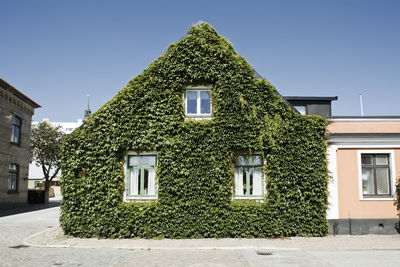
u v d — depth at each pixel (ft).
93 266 29.48
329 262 30.94
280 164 46.14
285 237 44.62
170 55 48.21
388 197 47.75
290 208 45.55
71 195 46.09
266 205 45.39
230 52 48.26
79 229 45.52
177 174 45.73
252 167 47.24
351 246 39.19
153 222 45.27
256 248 38.27
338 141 48.01
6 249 37.70
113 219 45.24
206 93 49.06
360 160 48.08
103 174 46.21
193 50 48.34
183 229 44.83
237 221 44.96
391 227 47.14
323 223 45.60
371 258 32.81
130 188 47.19
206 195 45.42
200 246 39.34
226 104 47.01
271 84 47.78
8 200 88.48
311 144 46.62
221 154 46.03
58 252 36.09
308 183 45.75
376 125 49.34
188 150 46.01
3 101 84.38
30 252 35.99
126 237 45.09
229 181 45.91
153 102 47.24
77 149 46.75
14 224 58.75
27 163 100.32
